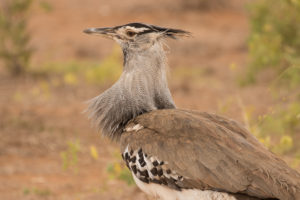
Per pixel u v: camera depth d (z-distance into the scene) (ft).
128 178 33.06
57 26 85.66
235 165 20.79
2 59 67.67
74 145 33.17
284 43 46.85
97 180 37.93
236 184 20.42
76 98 57.26
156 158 22.54
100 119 26.48
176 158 22.08
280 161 21.42
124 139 24.18
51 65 70.08
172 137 22.67
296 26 46.80
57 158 42.09
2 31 64.80
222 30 83.20
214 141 21.85
